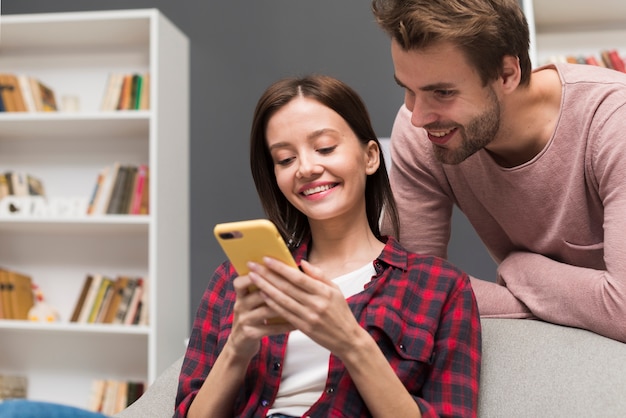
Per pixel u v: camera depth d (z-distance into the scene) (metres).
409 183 1.67
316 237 1.44
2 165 3.45
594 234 1.46
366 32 3.30
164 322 3.07
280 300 1.09
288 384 1.30
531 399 1.23
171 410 1.39
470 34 1.22
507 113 1.38
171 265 3.15
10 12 3.57
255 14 3.39
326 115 1.35
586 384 1.20
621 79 1.41
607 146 1.33
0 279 3.22
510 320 1.42
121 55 3.43
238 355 1.21
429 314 1.32
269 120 1.38
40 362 3.38
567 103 1.40
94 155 3.40
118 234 3.38
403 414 1.16
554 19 3.04
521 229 1.54
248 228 1.04
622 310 1.25
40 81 3.44
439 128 1.33
